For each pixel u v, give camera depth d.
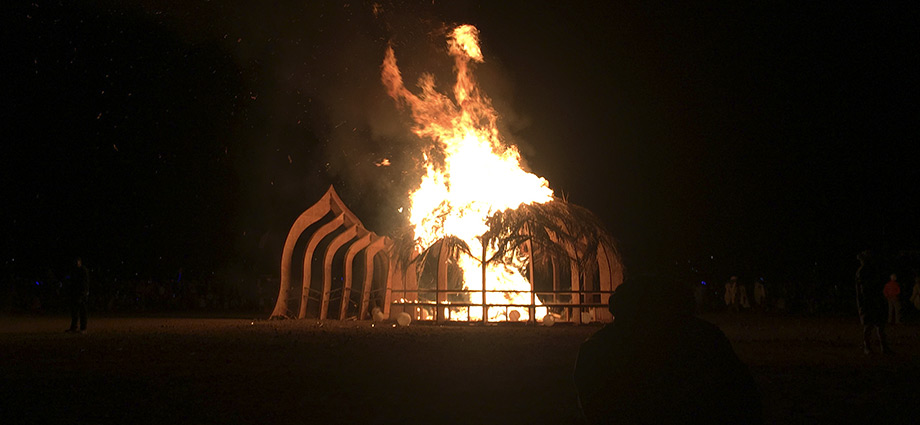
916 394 9.39
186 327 21.12
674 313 3.65
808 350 14.78
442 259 23.66
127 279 42.50
